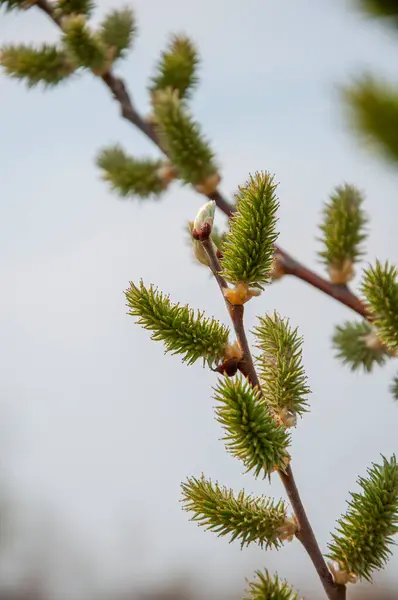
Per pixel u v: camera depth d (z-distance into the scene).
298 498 0.54
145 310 0.55
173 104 0.72
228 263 0.54
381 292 0.56
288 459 0.53
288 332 0.54
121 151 0.79
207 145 0.72
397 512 0.54
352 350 0.67
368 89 0.35
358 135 0.35
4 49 0.77
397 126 0.34
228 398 0.52
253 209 0.54
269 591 0.51
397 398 0.60
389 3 0.39
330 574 0.54
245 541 0.54
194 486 0.54
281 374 0.54
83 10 0.76
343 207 0.66
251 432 0.52
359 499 0.54
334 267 0.66
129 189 0.78
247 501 0.54
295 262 0.67
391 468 0.54
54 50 0.77
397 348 0.56
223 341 0.55
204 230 0.55
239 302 0.54
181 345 0.55
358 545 0.53
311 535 0.54
